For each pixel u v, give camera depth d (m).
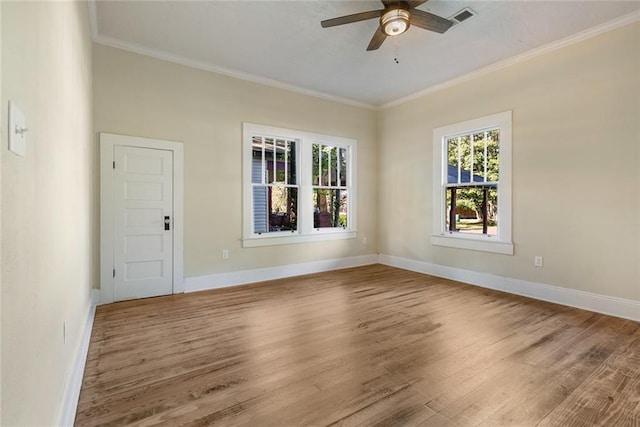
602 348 2.43
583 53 3.32
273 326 2.88
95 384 1.94
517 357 2.29
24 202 0.90
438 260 4.84
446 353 2.35
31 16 1.00
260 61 3.99
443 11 2.94
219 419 1.63
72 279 1.83
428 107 4.95
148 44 3.59
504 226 3.99
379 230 5.87
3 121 0.74
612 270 3.15
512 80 3.91
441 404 1.76
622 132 3.08
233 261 4.34
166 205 3.86
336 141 5.35
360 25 3.19
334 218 5.49
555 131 3.54
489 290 4.06
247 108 4.44
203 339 2.60
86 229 2.71
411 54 3.80
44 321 1.13
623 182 3.08
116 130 3.55
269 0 2.81
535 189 3.71
